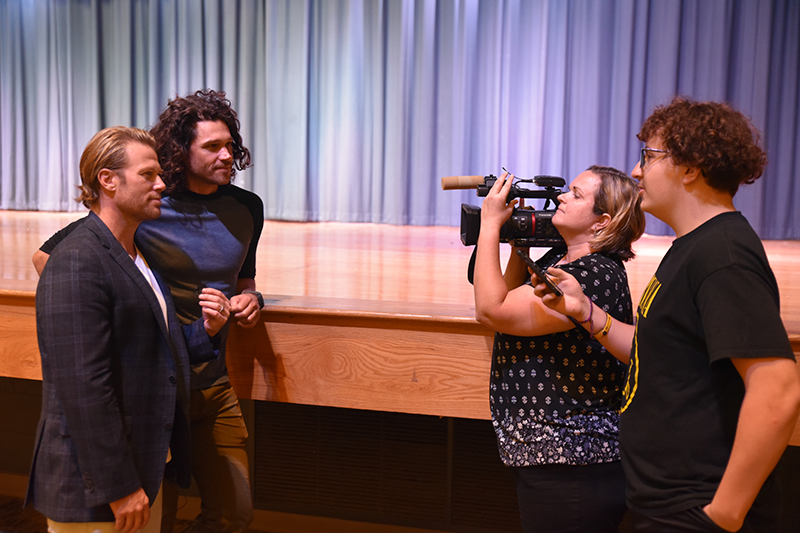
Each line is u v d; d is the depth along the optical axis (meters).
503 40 4.96
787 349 0.79
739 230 0.85
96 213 1.20
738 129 0.87
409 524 2.24
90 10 5.89
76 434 1.08
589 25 4.73
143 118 5.96
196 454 1.49
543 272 1.07
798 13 4.45
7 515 2.43
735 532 0.83
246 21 5.45
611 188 1.18
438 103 5.16
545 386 1.17
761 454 0.78
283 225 5.27
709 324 0.82
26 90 6.12
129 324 1.17
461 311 1.76
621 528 2.11
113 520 1.13
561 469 1.16
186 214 1.41
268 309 1.79
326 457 2.30
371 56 5.27
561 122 4.88
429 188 5.23
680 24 4.54
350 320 1.75
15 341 1.89
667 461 0.90
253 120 5.59
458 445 2.20
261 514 2.34
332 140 5.45
